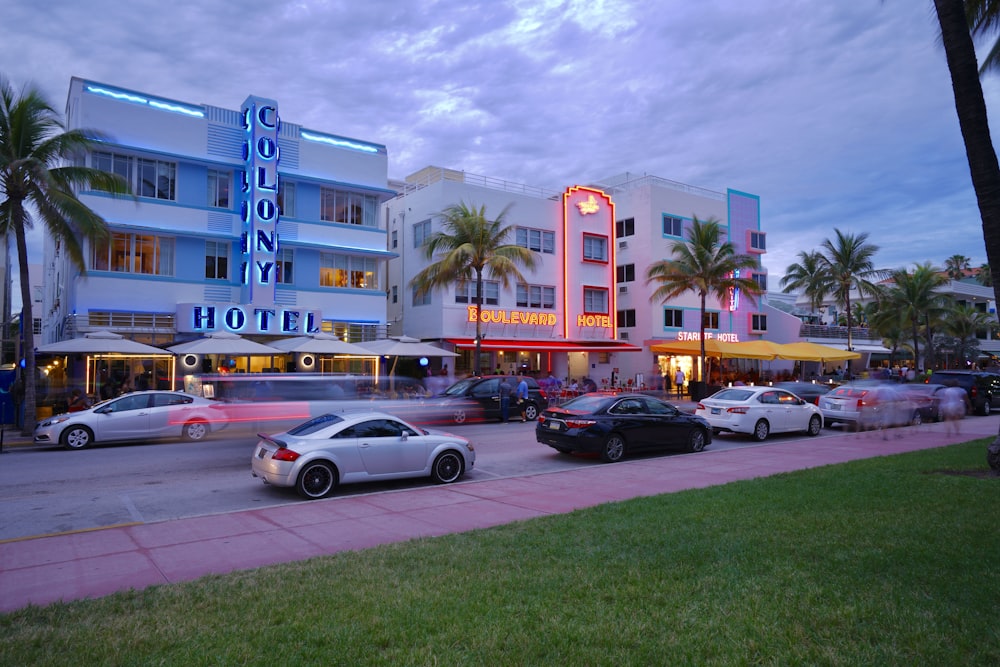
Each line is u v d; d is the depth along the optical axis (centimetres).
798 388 2402
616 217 4081
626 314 3962
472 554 607
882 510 766
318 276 2786
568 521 741
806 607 454
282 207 2714
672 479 1098
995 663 368
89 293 2258
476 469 1245
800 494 878
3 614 468
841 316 6247
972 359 4997
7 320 3572
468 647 398
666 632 416
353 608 465
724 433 1848
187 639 412
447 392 2066
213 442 1606
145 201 2397
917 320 4428
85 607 479
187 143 2497
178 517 841
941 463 1137
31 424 1728
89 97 2300
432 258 3155
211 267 2538
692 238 3400
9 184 1683
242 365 2531
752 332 4428
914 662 369
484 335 3238
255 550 670
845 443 1614
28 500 952
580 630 419
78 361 2197
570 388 2956
